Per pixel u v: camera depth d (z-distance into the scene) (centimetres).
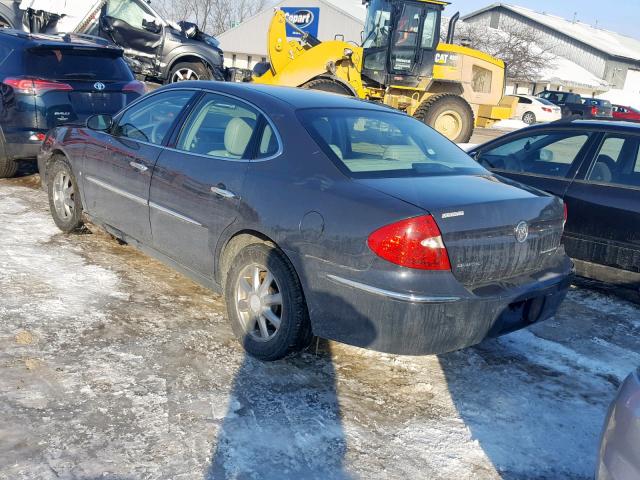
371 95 1510
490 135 2178
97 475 281
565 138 589
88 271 511
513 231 363
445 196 350
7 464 281
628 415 216
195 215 427
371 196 344
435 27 1490
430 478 302
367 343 341
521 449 330
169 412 331
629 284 531
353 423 340
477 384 394
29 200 707
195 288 503
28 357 370
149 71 1495
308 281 356
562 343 464
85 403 332
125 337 407
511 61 4691
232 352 402
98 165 528
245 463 299
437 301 326
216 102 449
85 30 1497
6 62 735
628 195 529
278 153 390
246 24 4866
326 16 4222
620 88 6019
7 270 491
